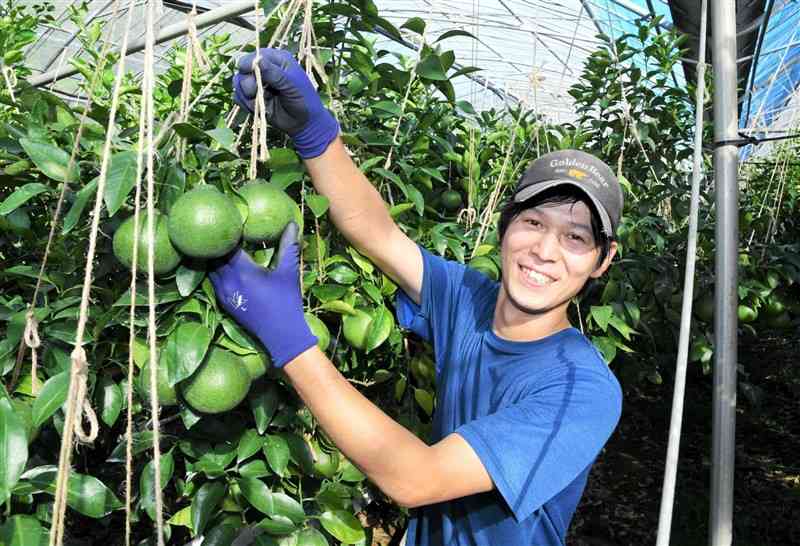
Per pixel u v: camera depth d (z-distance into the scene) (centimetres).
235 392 130
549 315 150
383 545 318
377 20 203
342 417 115
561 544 145
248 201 130
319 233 187
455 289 176
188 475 151
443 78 213
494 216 272
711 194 429
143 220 124
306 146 153
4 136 176
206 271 130
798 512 393
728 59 175
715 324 179
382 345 218
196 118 207
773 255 373
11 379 144
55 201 170
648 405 559
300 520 153
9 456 107
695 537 368
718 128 179
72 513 274
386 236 174
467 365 160
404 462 112
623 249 315
